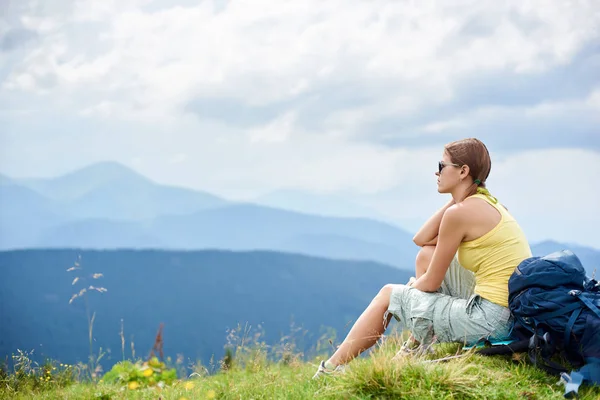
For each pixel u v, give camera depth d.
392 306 4.41
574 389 3.68
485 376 3.99
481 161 4.30
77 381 6.44
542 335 3.90
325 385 4.14
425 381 3.87
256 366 5.89
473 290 4.53
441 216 4.57
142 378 6.23
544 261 3.91
